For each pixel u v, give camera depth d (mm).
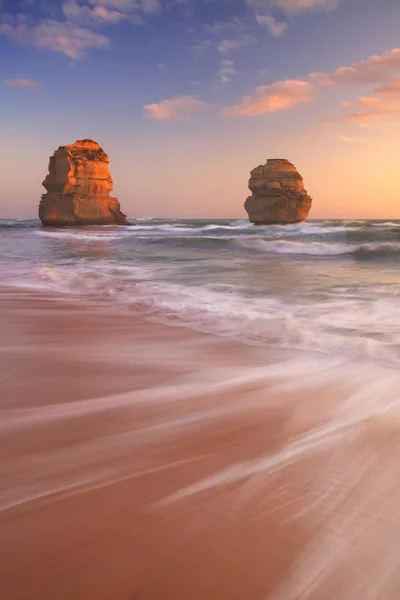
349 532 1565
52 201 60781
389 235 27500
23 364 3650
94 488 1833
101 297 7414
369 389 3041
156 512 1673
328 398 2889
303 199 67562
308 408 2723
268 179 67688
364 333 4711
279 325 5098
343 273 11492
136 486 1851
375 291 7922
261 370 3502
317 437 2324
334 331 4824
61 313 6008
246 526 1595
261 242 23391
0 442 2244
